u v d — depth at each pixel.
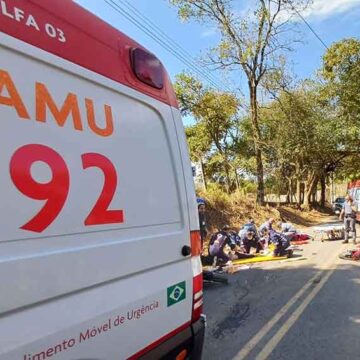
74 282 2.01
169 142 2.94
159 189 2.76
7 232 1.73
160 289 2.67
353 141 32.03
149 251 2.59
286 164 38.69
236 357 4.88
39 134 1.91
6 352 1.69
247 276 9.61
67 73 2.11
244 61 23.80
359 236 17.44
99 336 2.14
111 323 2.22
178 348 2.86
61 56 2.09
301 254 12.80
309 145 32.41
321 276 9.34
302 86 30.98
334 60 30.83
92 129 2.23
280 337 5.49
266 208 24.23
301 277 9.32
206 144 35.97
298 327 5.87
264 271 10.19
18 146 1.81
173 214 2.90
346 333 5.58
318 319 6.20
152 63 2.83
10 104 1.80
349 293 7.70
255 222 20.98
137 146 2.58
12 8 1.87
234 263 11.29
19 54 1.87
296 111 30.86
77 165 2.10
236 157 35.88
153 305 2.59
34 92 1.92
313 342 5.29
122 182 2.41
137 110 2.63
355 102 31.08
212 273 8.66
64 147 2.04
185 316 2.97
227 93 30.53
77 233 2.06
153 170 2.72
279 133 32.00
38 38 1.97
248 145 35.38
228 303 7.24
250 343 5.30
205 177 38.62
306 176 41.38
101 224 2.22
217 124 34.78
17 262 1.75
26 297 1.77
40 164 1.90
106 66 2.39
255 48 23.73
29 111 1.88
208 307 6.99
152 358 2.56
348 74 30.94
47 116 1.96
